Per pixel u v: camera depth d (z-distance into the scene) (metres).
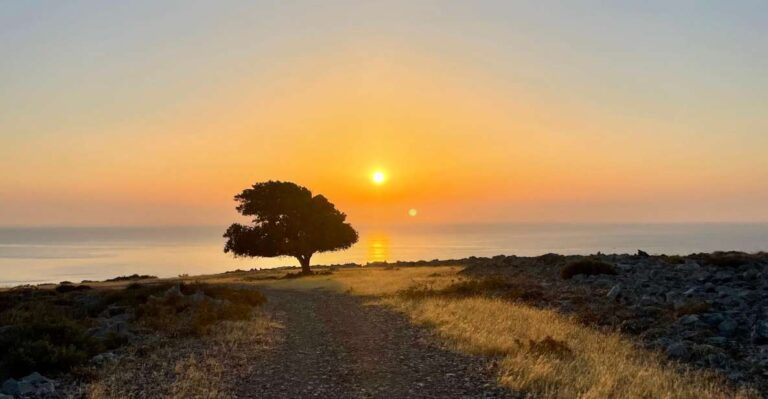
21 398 11.57
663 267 32.59
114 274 191.38
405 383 12.87
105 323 21.86
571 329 18.38
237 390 12.44
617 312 21.48
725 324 17.44
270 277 59.88
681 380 12.32
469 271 45.66
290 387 12.71
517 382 12.06
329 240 64.38
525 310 22.47
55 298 32.62
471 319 20.69
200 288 30.80
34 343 14.20
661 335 17.66
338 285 43.53
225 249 65.81
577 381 11.83
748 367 13.91
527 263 43.62
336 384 12.97
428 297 29.17
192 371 13.86
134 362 15.16
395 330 20.67
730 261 31.28
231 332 20.06
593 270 32.50
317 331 21.06
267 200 63.91
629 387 11.38
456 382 12.79
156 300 27.00
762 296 21.36
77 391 12.14
